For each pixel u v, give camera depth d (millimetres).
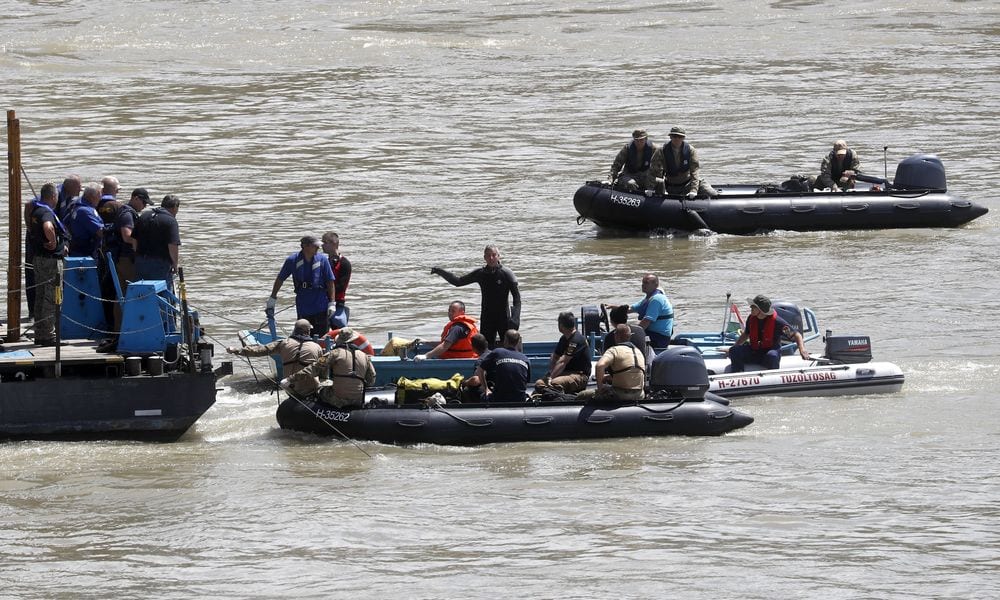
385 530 39844
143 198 52969
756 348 55594
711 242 89375
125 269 51125
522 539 39156
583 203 91688
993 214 98188
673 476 44531
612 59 178875
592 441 48562
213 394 48375
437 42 190875
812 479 44125
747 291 74188
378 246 86188
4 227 89750
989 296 72500
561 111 143500
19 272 51188
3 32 192500
